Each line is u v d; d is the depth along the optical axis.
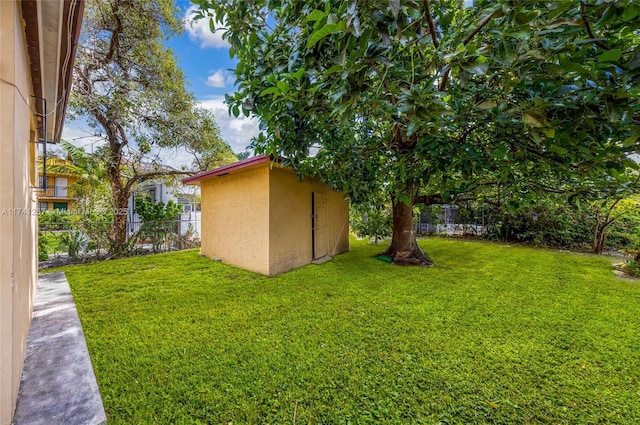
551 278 4.97
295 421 1.69
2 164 1.44
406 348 2.51
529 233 8.98
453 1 3.03
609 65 1.51
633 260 5.49
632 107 1.71
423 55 2.85
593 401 1.87
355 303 3.68
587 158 2.51
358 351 2.46
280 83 2.01
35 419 1.49
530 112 1.95
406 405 1.82
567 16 1.55
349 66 1.62
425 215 11.45
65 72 2.62
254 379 2.08
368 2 1.43
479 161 3.26
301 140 3.32
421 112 1.72
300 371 2.17
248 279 4.93
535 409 1.80
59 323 2.66
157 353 2.42
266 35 2.49
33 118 3.23
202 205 7.32
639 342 2.64
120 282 4.70
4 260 1.45
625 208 6.93
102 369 2.19
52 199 14.27
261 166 5.26
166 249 8.45
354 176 4.84
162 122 7.89
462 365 2.25
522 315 3.28
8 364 1.46
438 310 3.43
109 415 1.71
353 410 1.77
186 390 1.95
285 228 5.61
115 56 7.27
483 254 7.32
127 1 6.89
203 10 2.43
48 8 1.78
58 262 6.39
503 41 1.55
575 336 2.75
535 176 3.56
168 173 8.72
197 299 3.84
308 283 4.65
